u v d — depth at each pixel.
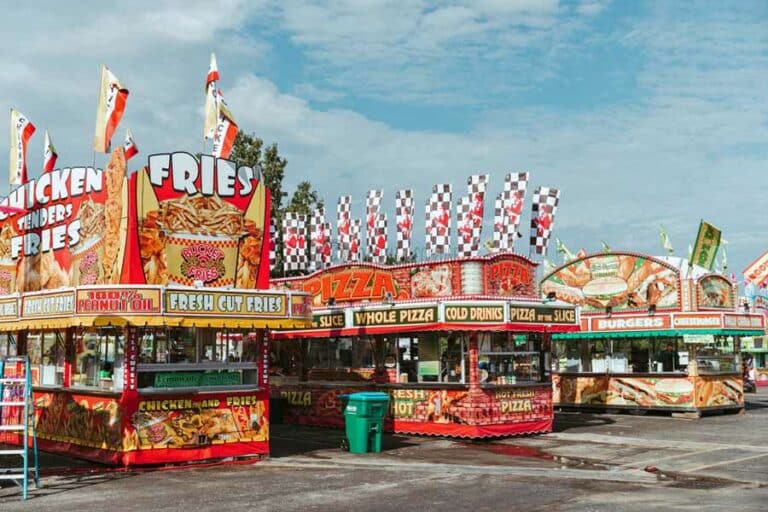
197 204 16.88
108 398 16.34
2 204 21.38
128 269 15.91
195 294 15.95
